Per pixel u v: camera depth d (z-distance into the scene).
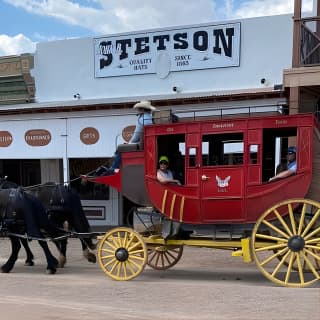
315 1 14.77
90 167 18.31
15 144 16.42
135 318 6.35
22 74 18.52
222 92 14.70
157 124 8.76
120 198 18.02
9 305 7.21
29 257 11.31
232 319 6.20
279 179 8.08
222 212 8.41
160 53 16.47
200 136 8.45
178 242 8.77
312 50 12.77
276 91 12.98
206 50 15.81
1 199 10.34
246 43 15.30
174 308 6.88
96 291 8.18
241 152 8.91
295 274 9.30
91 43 17.53
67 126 15.73
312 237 8.09
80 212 10.72
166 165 8.81
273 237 8.11
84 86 17.73
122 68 17.08
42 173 19.27
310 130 7.91
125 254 8.97
